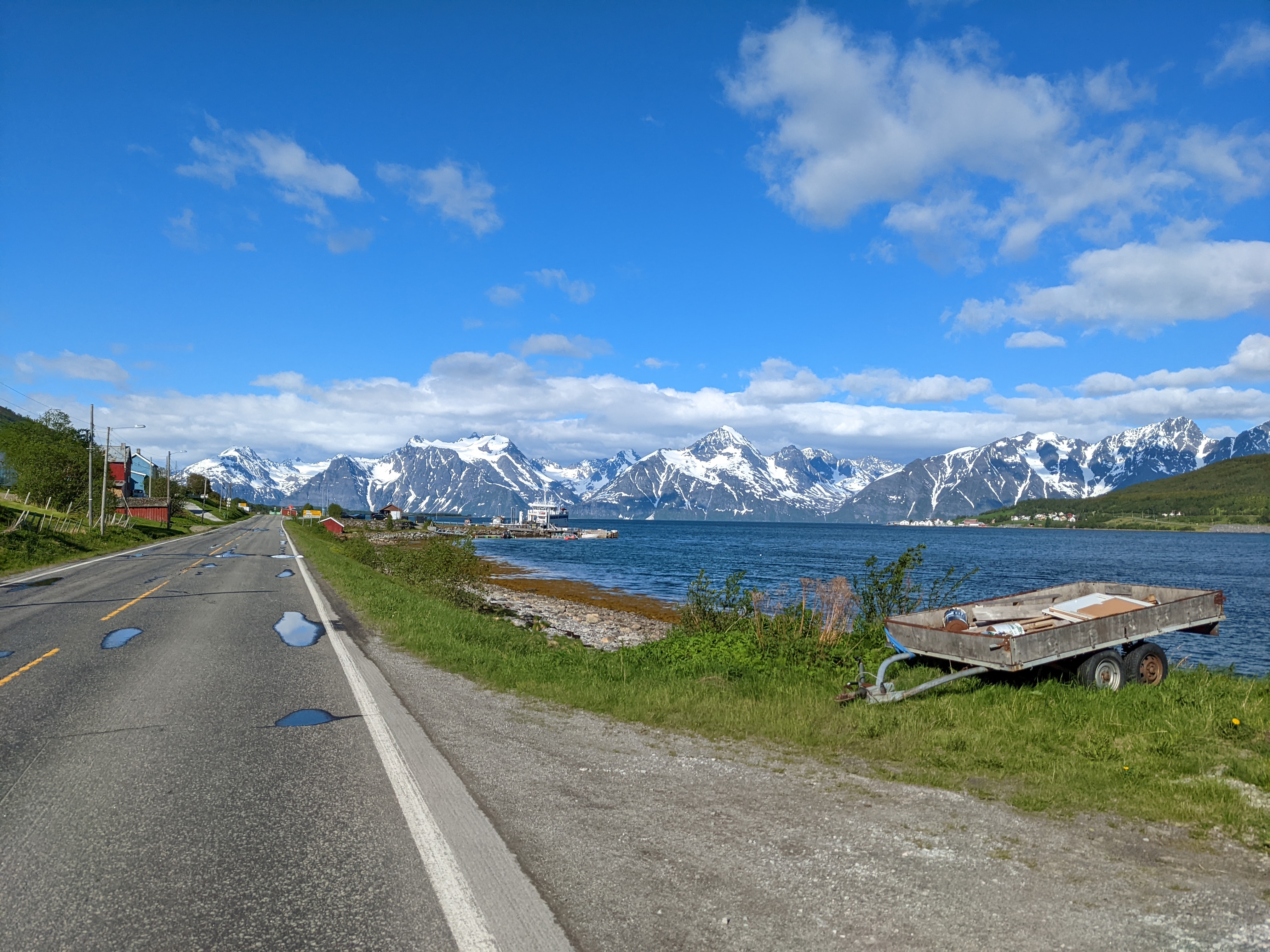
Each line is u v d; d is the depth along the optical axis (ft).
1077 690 28.50
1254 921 11.87
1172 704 26.53
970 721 24.61
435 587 88.79
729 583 51.16
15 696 28.32
